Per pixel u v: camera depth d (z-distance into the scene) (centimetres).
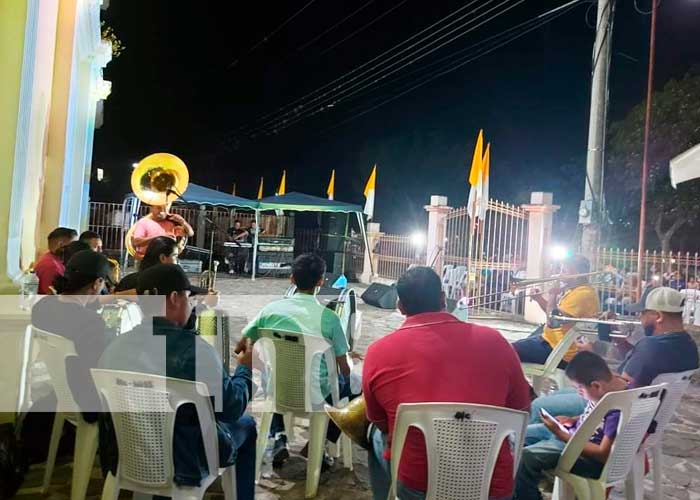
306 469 402
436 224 1384
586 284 550
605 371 304
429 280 264
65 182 762
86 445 315
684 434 513
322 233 1866
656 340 340
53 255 499
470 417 238
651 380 335
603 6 988
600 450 286
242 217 1902
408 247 1569
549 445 302
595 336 612
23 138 456
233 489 302
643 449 329
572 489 306
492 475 243
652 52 1016
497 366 249
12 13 438
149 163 756
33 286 505
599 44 996
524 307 1150
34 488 349
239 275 1672
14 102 437
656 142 1819
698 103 1761
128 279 455
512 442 252
